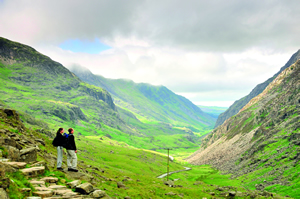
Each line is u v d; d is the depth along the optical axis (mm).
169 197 65000
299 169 136500
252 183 155125
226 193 88312
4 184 13852
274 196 77625
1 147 21984
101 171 73375
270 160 180000
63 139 26844
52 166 28703
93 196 20609
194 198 75062
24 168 21203
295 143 175250
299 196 105188
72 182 22672
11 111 47469
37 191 17156
